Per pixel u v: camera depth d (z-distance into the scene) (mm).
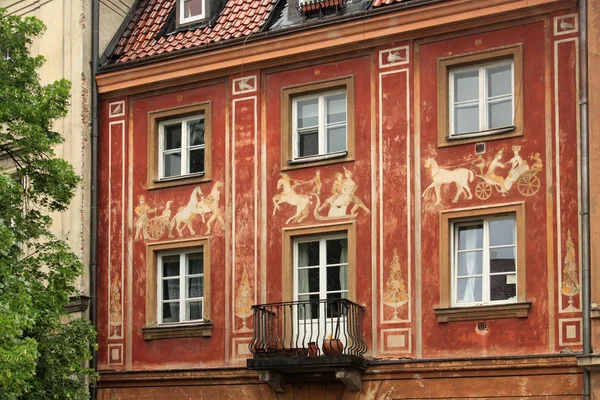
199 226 29734
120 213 30859
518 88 26328
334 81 28516
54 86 26500
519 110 26219
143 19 32562
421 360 26344
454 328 26188
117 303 30453
